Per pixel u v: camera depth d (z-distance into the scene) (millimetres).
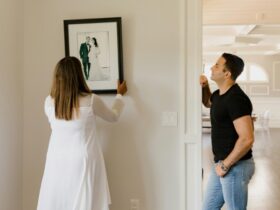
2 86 2002
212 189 2033
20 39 2217
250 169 1829
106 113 1871
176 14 2141
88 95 1775
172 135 2164
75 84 1744
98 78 2168
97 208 1811
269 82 10609
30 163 2279
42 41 2246
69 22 2172
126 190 2209
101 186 1840
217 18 4363
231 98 1761
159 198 2180
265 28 5957
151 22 2160
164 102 2160
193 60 2129
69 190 1742
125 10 2176
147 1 2160
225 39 7281
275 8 4254
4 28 2016
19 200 2238
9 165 2098
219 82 1907
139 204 2201
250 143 1675
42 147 2266
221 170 1779
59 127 1760
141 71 2174
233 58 1860
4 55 2020
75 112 1726
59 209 1761
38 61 2254
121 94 2098
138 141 2189
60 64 1765
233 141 1813
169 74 2152
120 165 2209
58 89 1741
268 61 10594
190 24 2127
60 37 2236
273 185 4062
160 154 2174
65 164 1748
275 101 10602
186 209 2148
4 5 2014
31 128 2271
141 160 2189
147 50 2166
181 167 2143
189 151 2150
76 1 2215
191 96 2137
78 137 1756
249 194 3711
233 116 1729
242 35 6523
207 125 7785
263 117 8930
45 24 2242
